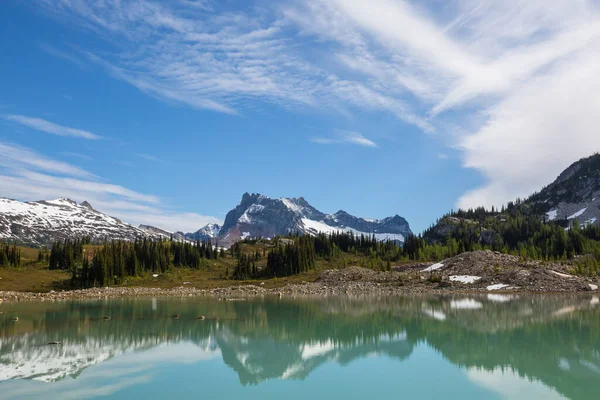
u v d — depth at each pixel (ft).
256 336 166.09
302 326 189.06
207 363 123.03
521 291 357.61
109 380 105.29
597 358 123.65
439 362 121.19
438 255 640.17
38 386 100.37
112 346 146.72
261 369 116.16
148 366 119.34
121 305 287.89
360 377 107.04
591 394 91.76
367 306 266.57
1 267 499.92
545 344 142.82
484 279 406.21
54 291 406.82
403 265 566.36
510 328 174.40
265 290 420.77
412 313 226.79
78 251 580.30
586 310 229.04
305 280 495.82
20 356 131.23
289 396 92.07
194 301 318.24
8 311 250.57
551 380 102.22
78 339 159.22
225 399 90.33
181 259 616.39
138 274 518.78
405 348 140.77
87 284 451.53
